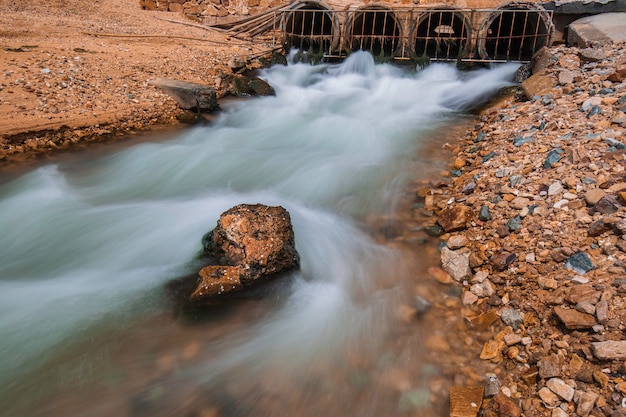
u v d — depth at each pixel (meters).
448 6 11.41
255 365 3.30
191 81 9.38
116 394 3.09
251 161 6.74
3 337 3.52
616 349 2.70
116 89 8.38
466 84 10.09
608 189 4.02
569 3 10.91
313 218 5.16
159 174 6.42
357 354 3.35
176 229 4.95
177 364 3.32
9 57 8.62
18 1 13.91
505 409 2.72
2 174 6.12
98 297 4.00
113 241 4.82
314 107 9.23
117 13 14.97
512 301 3.48
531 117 6.31
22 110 7.12
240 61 10.30
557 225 3.89
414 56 11.84
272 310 3.83
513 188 4.63
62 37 10.70
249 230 4.07
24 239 4.91
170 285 4.12
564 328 3.03
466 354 3.24
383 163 6.36
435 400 2.96
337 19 12.27
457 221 4.47
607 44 8.38
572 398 2.64
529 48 12.20
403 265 4.25
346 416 2.91
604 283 3.18
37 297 4.01
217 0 15.73
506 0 12.12
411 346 3.37
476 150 6.13
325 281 4.18
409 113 8.66
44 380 3.19
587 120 5.45
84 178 6.26
